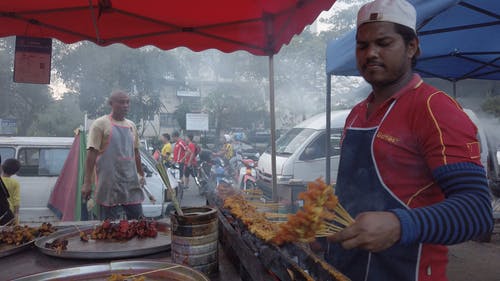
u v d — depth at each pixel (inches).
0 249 85.5
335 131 355.3
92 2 128.7
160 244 86.2
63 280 67.4
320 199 46.4
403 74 60.3
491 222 45.2
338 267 67.2
